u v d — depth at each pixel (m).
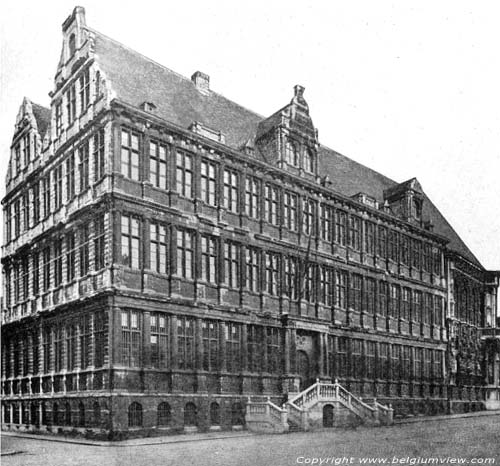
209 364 37.78
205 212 38.91
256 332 41.06
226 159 40.69
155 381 34.72
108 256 34.00
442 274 59.97
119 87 37.88
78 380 35.47
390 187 60.50
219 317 38.50
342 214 49.47
